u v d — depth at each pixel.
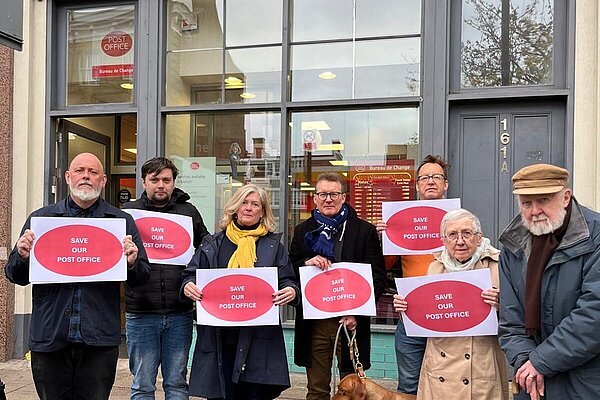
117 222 3.32
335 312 3.51
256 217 3.55
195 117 6.22
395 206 3.83
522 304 2.71
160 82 6.22
